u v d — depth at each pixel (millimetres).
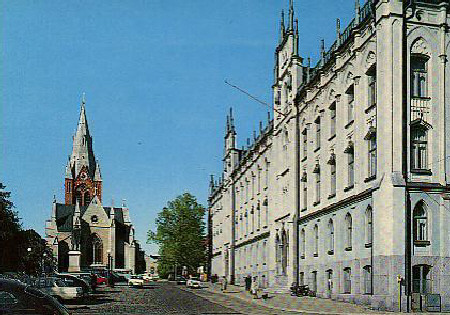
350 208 41469
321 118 48969
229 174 94125
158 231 110000
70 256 127250
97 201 153125
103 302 43125
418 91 37219
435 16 37500
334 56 45344
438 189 36094
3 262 88875
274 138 64062
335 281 44188
